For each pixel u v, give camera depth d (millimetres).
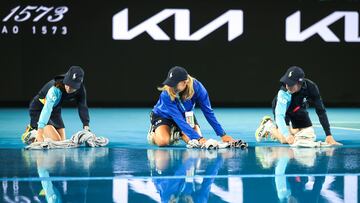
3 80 34594
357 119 28047
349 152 14922
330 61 36438
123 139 18453
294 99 16469
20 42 34562
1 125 23656
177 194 9609
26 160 13203
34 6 34562
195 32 35812
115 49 35375
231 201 9125
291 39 36312
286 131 16156
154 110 16406
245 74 36250
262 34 36219
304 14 36219
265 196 9469
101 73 35375
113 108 34906
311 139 16797
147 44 35625
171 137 16172
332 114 31312
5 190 9820
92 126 23328
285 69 36406
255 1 36031
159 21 35562
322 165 12633
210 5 35812
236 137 19422
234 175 11328
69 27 34969
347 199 9242
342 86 36562
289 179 10914
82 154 14336
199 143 15492
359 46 36469
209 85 36062
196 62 35906
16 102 34812
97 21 35156
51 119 16312
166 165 12570
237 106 36344
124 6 35344
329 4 36250
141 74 35688
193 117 15742
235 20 36031
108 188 10016
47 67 34875
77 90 15820
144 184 10391
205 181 10703
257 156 14008
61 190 9844
